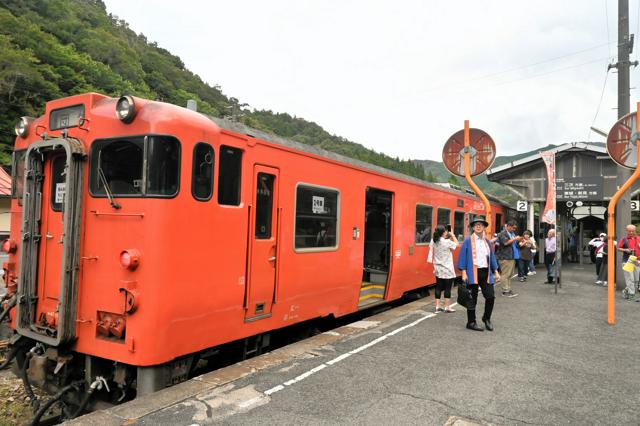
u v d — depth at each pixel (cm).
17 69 3238
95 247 439
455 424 373
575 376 495
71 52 4381
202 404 402
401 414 391
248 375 481
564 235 2369
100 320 432
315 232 663
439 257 848
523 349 598
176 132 427
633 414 399
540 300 988
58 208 472
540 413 398
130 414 377
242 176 514
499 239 1082
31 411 518
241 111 6681
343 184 731
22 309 470
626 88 1195
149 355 409
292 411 394
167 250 417
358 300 792
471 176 1026
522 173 1828
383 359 546
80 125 457
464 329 705
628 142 777
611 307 754
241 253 511
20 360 502
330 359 543
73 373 455
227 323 497
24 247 473
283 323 598
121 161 435
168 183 421
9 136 3117
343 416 385
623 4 1197
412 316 803
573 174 1739
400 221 952
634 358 564
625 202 1171
